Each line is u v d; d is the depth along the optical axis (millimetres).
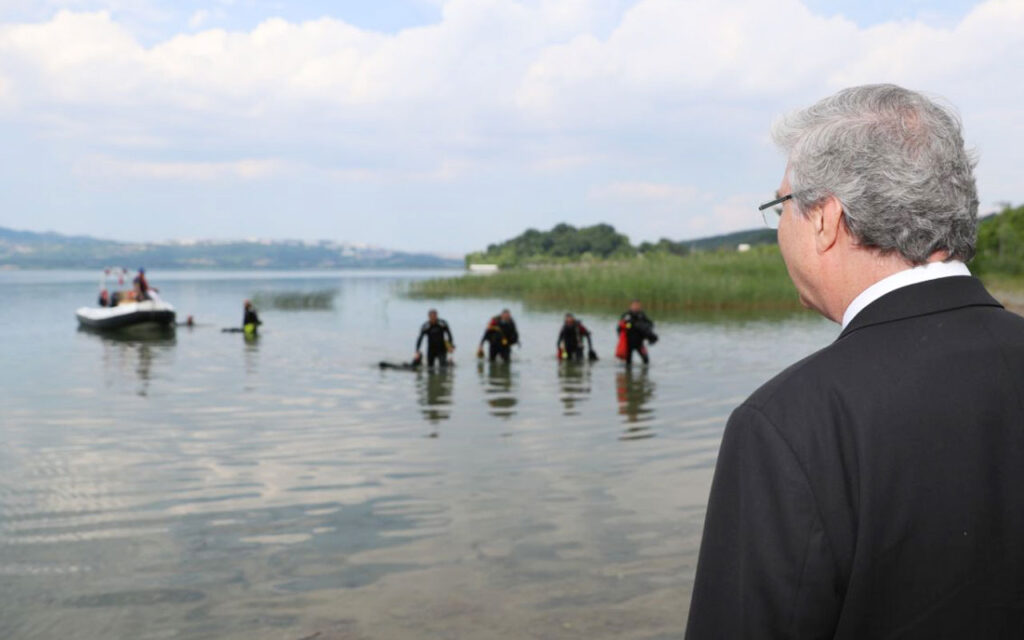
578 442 8727
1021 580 1078
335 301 46656
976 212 1218
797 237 1321
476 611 4238
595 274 42594
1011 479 1090
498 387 13242
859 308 1232
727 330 24484
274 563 5000
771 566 1095
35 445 8695
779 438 1125
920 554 1069
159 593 4531
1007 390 1120
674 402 11578
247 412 10852
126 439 9016
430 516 5965
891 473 1079
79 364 16969
